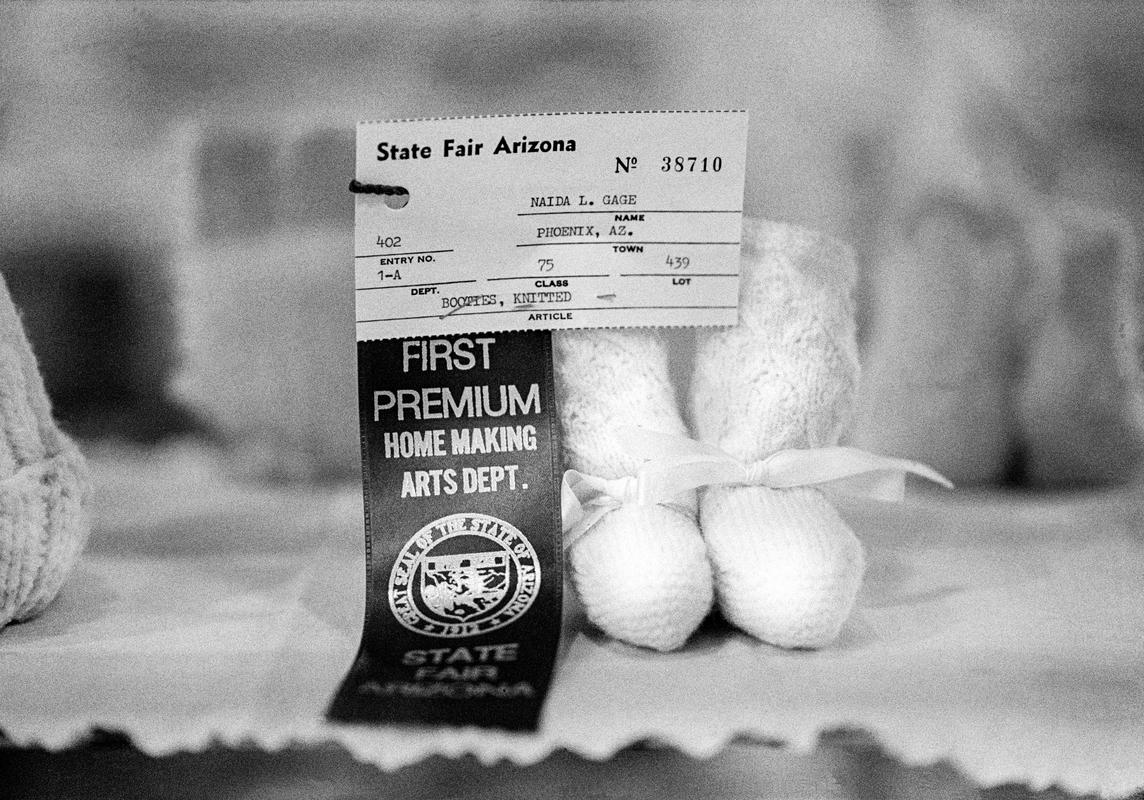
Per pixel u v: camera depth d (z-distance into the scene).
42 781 0.31
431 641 0.32
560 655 0.32
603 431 0.35
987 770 0.30
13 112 0.41
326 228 0.43
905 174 0.43
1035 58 0.42
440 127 0.32
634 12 0.41
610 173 0.33
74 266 0.43
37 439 0.33
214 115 0.42
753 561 0.32
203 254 0.43
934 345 0.43
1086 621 0.34
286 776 0.31
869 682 0.31
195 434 0.45
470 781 0.31
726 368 0.36
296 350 0.44
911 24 0.42
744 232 0.36
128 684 0.31
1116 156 0.42
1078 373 0.43
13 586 0.32
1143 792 0.30
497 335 0.34
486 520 0.34
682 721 0.29
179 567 0.38
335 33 0.42
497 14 0.41
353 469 0.45
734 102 0.42
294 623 0.34
